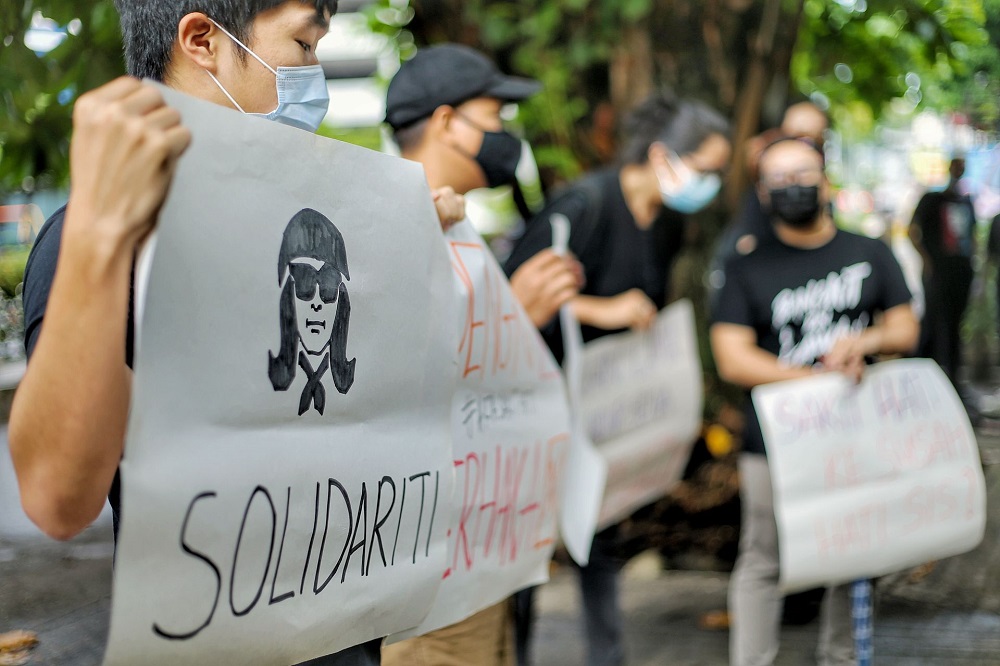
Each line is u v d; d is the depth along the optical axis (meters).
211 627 1.24
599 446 3.81
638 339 3.97
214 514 1.22
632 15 5.69
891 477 3.50
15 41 3.53
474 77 2.72
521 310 2.22
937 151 9.42
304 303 1.37
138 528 1.13
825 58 6.61
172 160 1.11
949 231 8.19
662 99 3.97
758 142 4.71
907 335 3.63
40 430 1.10
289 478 1.34
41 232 1.29
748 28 5.95
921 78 7.01
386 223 1.57
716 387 5.77
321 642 1.45
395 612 1.64
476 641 2.40
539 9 5.88
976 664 4.26
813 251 3.69
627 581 5.35
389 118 2.79
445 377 1.74
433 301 1.70
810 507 3.41
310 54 1.51
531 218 3.66
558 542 5.54
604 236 3.66
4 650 4.43
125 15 1.46
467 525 2.01
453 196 1.98
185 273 1.17
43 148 3.95
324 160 1.42
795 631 4.63
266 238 1.30
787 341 3.66
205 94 1.44
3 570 5.68
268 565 1.32
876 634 4.63
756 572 3.58
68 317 1.07
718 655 4.42
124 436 1.15
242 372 1.26
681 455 4.29
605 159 6.15
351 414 1.50
